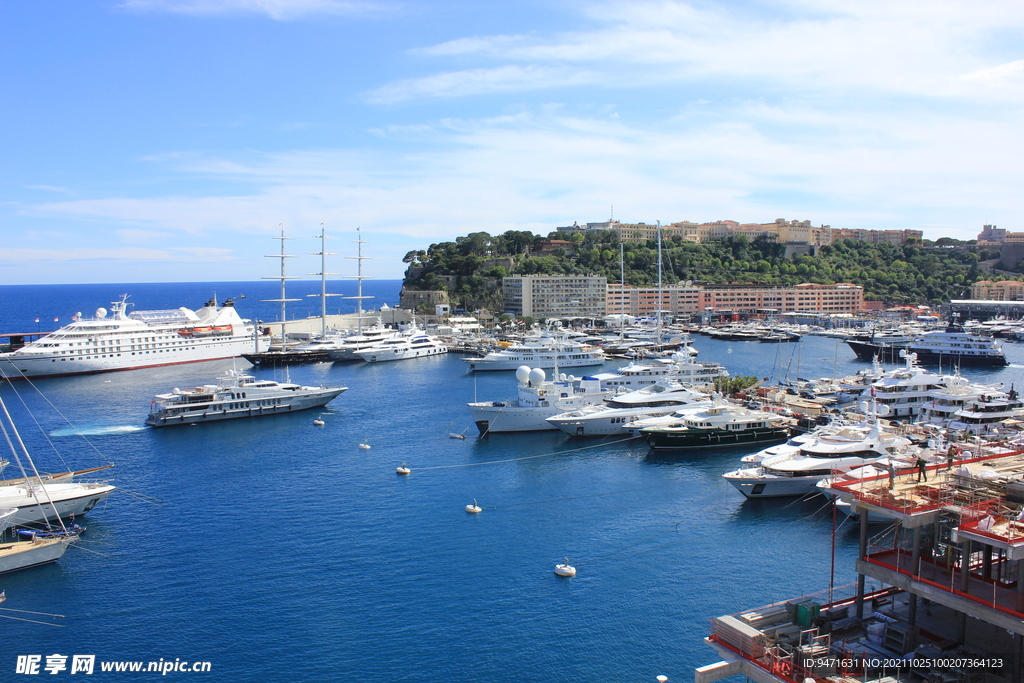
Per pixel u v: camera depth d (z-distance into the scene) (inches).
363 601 3112.7
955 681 1610.5
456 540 3727.9
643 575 3319.4
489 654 2721.5
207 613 3029.0
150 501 4357.8
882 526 3740.2
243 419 6707.7
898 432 5059.1
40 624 2952.8
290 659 2709.2
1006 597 1619.1
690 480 4662.9
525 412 5969.5
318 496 4424.2
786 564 3412.9
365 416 6825.8
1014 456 2299.5
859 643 1809.8
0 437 6053.2
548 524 3939.5
